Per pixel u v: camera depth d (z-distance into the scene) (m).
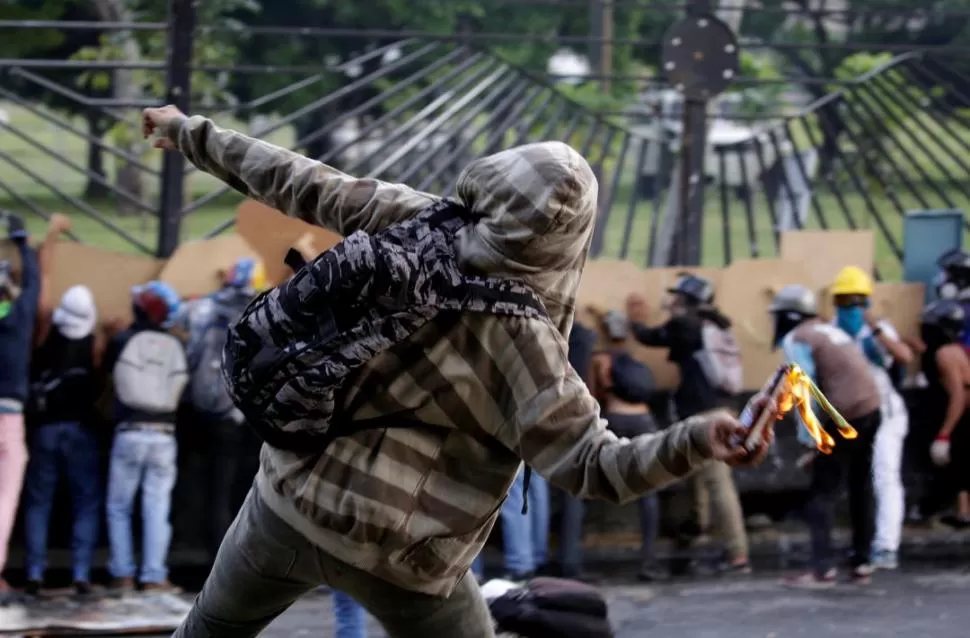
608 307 11.09
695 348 10.45
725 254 12.17
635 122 15.98
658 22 21.27
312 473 3.58
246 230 7.42
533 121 11.62
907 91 12.16
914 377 11.84
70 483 9.55
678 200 11.51
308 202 3.84
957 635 8.77
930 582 10.35
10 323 8.94
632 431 10.17
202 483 10.31
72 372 9.47
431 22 19.39
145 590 9.59
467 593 3.83
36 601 9.38
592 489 3.38
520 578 10.05
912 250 12.12
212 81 16.83
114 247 17.31
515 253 3.45
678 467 3.24
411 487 3.55
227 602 3.88
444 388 3.51
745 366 11.38
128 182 19.14
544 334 3.48
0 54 19.06
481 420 3.54
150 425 9.48
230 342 3.64
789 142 12.25
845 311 10.62
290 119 10.83
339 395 3.54
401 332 3.46
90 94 19.75
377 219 3.73
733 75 11.27
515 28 19.73
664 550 11.43
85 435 9.54
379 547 3.57
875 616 9.30
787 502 11.74
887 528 10.70
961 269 11.50
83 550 9.55
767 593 10.05
